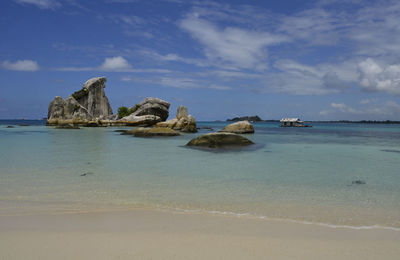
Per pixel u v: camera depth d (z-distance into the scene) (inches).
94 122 2330.2
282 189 289.1
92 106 2736.2
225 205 232.7
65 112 2468.0
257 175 363.3
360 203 241.4
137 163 458.0
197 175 359.9
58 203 234.2
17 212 210.2
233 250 146.2
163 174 364.8
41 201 239.8
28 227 178.5
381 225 189.8
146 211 215.3
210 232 172.7
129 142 871.7
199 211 216.4
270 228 181.2
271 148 733.9
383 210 223.0
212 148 686.5
